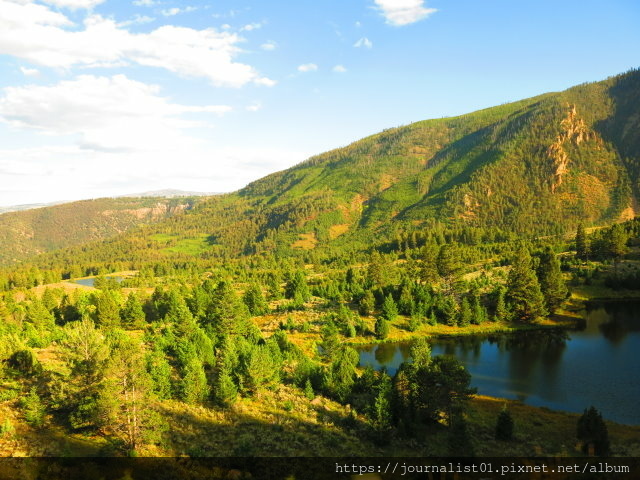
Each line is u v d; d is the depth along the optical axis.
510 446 38.88
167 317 87.69
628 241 149.50
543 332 90.12
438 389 42.34
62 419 37.38
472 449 34.16
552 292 99.38
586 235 152.75
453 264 111.75
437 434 41.47
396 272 146.50
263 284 192.62
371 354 80.94
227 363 52.69
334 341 75.19
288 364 62.72
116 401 32.66
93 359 37.44
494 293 104.06
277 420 42.44
